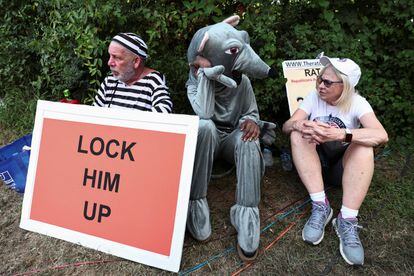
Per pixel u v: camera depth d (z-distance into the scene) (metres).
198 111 1.94
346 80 2.03
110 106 2.35
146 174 1.91
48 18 3.18
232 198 2.45
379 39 3.18
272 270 1.91
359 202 2.00
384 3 2.99
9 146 2.52
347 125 2.16
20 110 3.33
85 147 2.06
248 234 1.89
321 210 2.10
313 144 2.13
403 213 2.31
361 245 1.98
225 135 2.11
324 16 2.90
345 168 2.05
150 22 2.61
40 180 2.14
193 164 1.83
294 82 2.79
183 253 1.98
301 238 2.12
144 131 1.93
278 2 2.91
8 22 3.47
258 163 1.90
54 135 2.14
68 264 1.92
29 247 2.03
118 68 2.19
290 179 2.69
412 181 2.66
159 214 1.86
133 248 1.89
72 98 3.16
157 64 2.75
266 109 3.24
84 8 2.40
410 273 1.91
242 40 1.88
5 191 2.51
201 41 1.84
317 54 2.95
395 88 3.20
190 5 2.50
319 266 1.95
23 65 3.49
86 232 2.00
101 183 2.00
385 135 1.97
